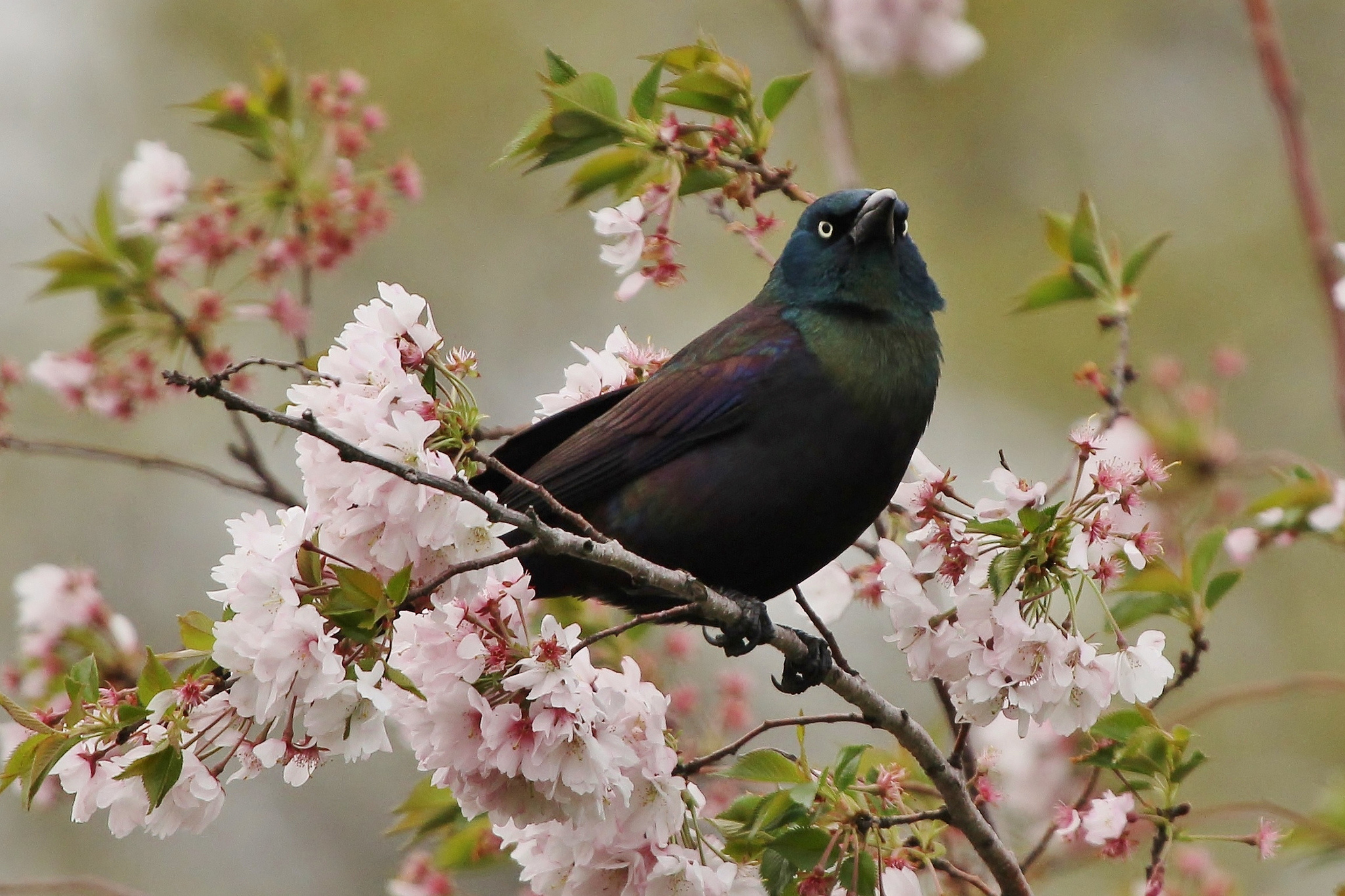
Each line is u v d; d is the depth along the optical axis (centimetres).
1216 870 1070
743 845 833
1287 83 1120
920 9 1563
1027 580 771
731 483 1001
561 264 2191
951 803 847
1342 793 940
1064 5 2283
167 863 1939
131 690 743
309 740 708
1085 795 933
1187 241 2175
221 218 1220
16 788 1900
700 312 2128
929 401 1035
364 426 712
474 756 719
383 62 2192
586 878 780
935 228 2191
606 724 727
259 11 2225
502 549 726
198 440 2077
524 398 2136
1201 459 1169
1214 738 1734
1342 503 995
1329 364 2053
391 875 1962
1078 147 2234
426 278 2156
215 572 730
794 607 1277
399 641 722
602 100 971
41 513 2045
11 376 1237
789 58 2200
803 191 1002
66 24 2247
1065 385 2061
